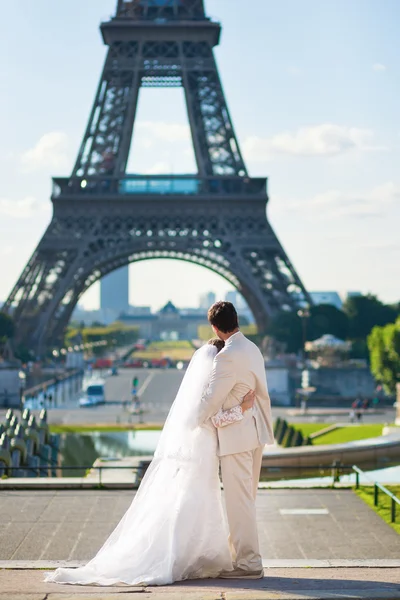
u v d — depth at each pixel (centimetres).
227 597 1175
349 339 19938
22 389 11662
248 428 1441
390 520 2825
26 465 4938
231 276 18975
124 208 16975
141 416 10212
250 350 1456
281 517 2898
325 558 2328
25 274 16838
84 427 9269
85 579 1419
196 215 16975
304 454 5397
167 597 1173
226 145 17375
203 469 1434
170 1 17662
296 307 17100
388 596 1194
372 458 5628
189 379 1474
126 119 17488
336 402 14075
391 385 13262
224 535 1439
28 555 2284
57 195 16988
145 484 1482
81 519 2750
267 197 16862
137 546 1434
